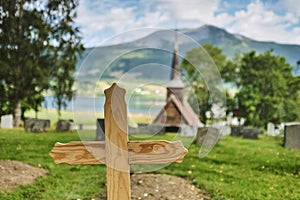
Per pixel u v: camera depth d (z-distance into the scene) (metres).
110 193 2.61
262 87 14.27
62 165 7.36
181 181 6.34
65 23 11.63
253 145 9.71
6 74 11.00
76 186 6.23
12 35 11.09
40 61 11.45
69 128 10.36
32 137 9.44
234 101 14.31
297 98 13.92
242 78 14.74
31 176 6.38
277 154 8.69
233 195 5.95
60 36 11.60
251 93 14.02
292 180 6.90
